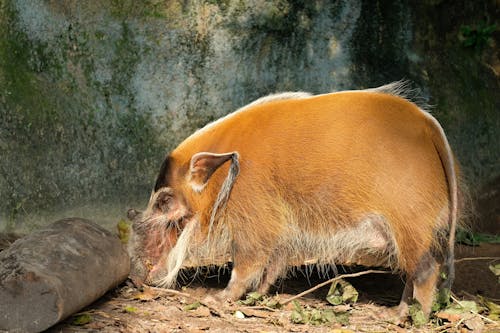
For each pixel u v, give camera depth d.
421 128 7.88
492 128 12.66
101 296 7.45
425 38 12.57
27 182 10.59
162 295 8.20
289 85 11.88
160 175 8.37
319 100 8.21
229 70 11.70
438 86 12.44
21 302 6.20
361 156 7.80
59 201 10.76
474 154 12.43
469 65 12.88
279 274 8.60
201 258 9.39
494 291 9.19
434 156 7.81
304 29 11.97
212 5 11.61
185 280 9.22
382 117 7.89
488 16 13.16
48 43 11.01
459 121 12.41
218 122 8.48
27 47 10.90
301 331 7.22
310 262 10.14
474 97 12.68
